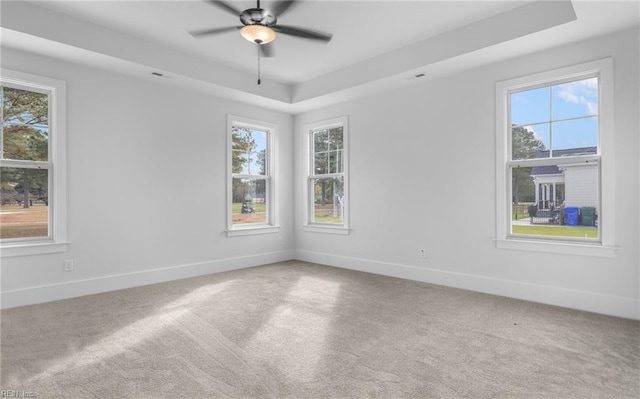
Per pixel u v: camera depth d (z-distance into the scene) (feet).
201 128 15.75
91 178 12.62
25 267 11.30
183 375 6.85
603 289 10.40
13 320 9.82
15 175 11.40
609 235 10.27
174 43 12.77
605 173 10.32
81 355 7.70
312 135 19.20
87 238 12.53
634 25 9.72
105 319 9.93
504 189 12.27
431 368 7.13
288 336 8.75
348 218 17.08
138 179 13.82
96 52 11.35
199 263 15.64
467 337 8.68
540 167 11.74
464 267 13.28
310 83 16.58
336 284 13.94
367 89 15.24
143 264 13.93
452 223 13.58
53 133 11.93
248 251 17.58
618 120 10.13
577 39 10.56
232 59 14.25
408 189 14.90
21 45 10.78
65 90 12.01
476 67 12.78
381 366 7.22
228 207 16.71
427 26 11.61
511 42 10.75
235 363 7.34
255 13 8.46
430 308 10.92
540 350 7.95
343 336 8.75
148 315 10.28
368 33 12.04
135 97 13.73
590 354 7.74
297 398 6.07
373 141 16.11
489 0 10.09
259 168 18.60
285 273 15.98
